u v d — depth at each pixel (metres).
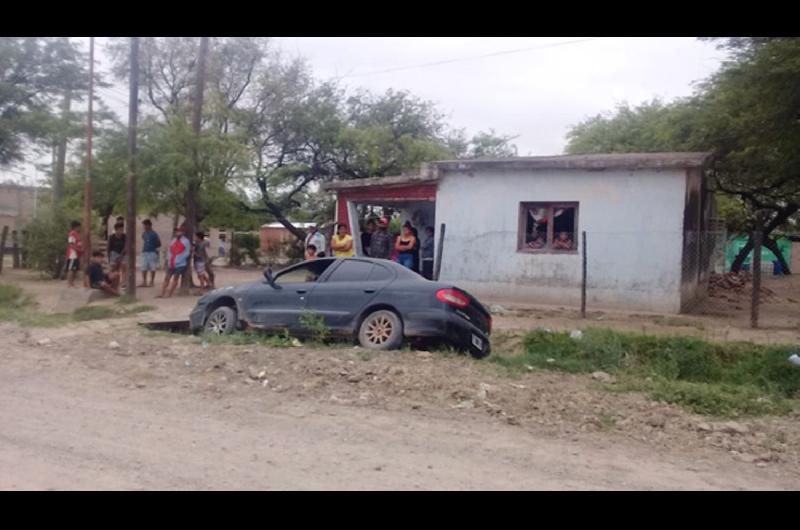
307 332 10.41
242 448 5.99
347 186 18.66
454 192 17.53
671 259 15.45
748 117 15.62
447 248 17.53
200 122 18.25
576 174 16.28
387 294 9.94
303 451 5.94
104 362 9.20
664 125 23.03
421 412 7.15
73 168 22.67
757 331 12.84
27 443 6.03
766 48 13.53
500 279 17.00
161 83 28.62
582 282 14.68
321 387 7.91
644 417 7.07
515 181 16.89
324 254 17.91
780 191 24.02
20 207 36.12
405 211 21.80
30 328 12.08
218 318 11.43
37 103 22.89
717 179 22.36
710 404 7.70
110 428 6.51
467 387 7.79
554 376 8.82
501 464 5.74
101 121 22.42
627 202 15.84
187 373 8.55
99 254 18.30
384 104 32.81
